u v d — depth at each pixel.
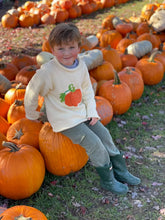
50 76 2.55
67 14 10.96
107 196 3.19
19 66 5.69
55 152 3.12
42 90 2.62
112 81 4.73
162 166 3.69
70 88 2.67
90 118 2.96
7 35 9.34
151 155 3.89
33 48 8.04
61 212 2.98
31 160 2.93
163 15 7.64
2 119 3.74
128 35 7.08
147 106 5.17
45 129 3.23
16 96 4.09
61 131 2.86
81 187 3.31
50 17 10.38
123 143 4.14
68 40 2.41
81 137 2.80
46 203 3.08
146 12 8.77
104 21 8.57
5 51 7.79
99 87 4.99
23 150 3.00
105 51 5.77
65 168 3.25
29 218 2.17
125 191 3.18
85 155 3.32
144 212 2.99
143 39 7.11
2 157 2.90
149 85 5.84
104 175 3.06
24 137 3.36
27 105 2.69
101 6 12.55
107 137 3.04
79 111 2.83
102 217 2.94
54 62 2.58
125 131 4.42
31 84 2.60
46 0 12.31
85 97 2.93
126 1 13.66
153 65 5.58
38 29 9.91
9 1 14.11
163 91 5.71
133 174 3.54
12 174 2.82
